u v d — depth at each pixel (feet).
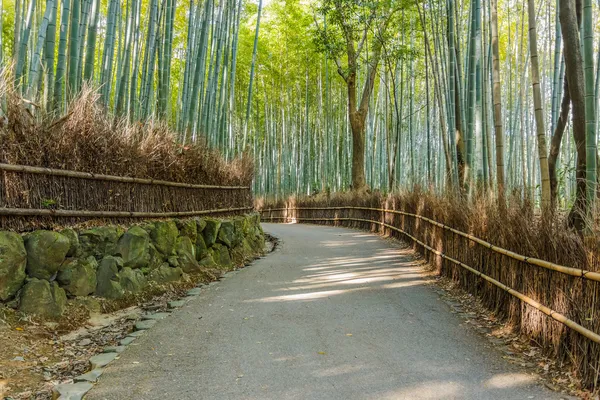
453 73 31.89
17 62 22.03
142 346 13.42
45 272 14.79
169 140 24.16
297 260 30.53
